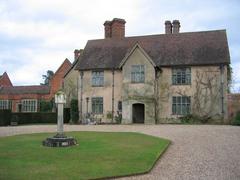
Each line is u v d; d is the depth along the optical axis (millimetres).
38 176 10672
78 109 37781
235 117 31141
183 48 35844
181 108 34531
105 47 39094
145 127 28203
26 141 18359
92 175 10922
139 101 34469
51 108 50625
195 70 34281
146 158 13672
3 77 62812
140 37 39094
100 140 18734
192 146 17312
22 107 54312
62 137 17000
